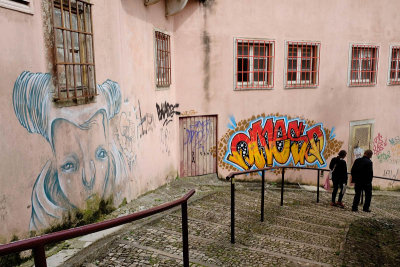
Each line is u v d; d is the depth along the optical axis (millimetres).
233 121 10031
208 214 6211
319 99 11164
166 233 5066
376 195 11617
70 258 4078
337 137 11703
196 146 9844
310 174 11328
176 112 9414
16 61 3867
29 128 4066
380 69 12164
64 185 4738
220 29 9547
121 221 2629
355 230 5883
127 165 6672
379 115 12445
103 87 5723
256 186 9945
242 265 4246
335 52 11164
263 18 9969
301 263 4371
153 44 7848
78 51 5145
